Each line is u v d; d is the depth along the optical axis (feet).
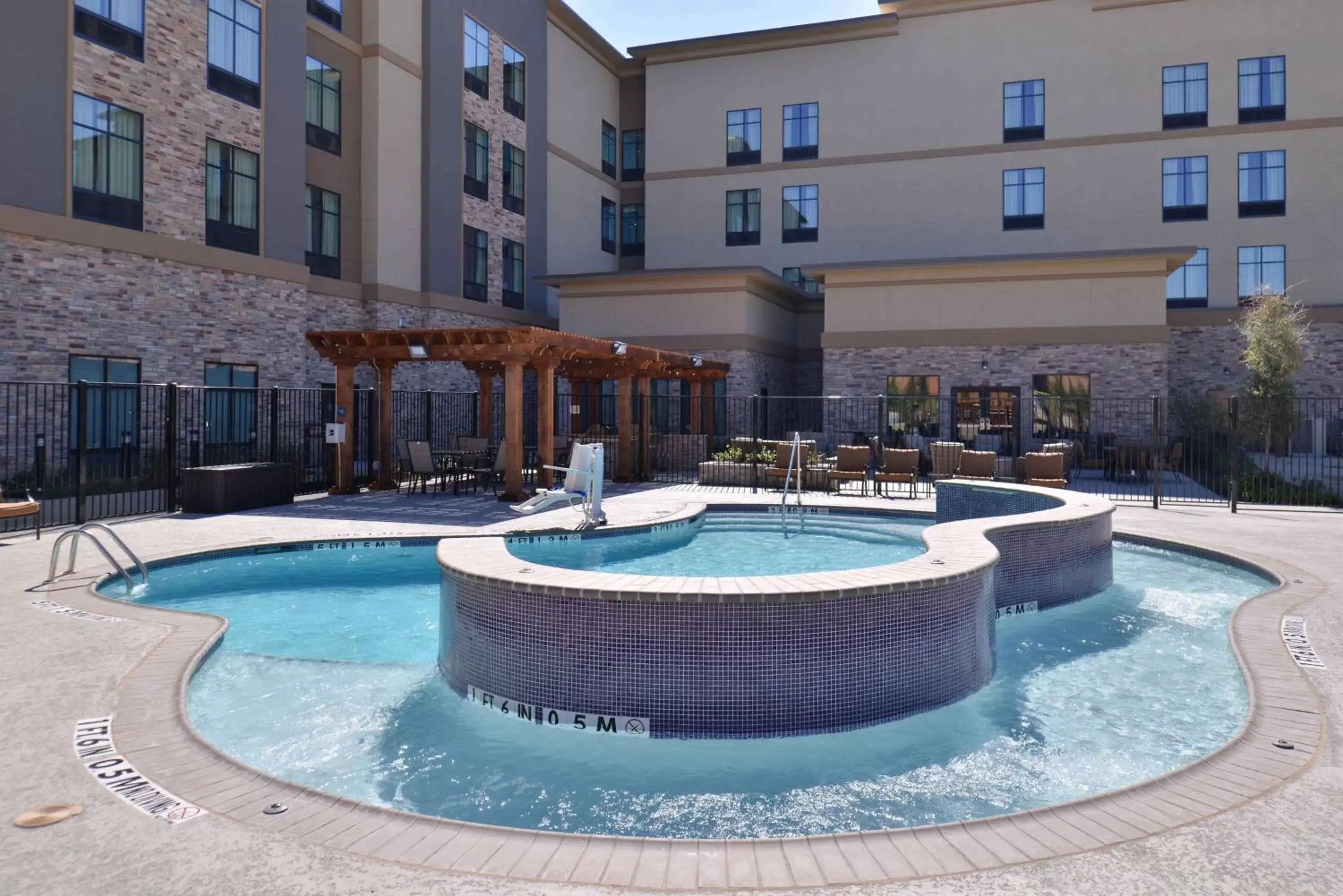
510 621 19.34
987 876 10.64
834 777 16.10
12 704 16.61
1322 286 93.20
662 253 114.52
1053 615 28.27
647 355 62.44
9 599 25.90
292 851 11.21
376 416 61.05
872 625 18.80
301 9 69.41
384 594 30.60
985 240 102.73
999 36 102.12
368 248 77.82
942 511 46.06
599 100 116.98
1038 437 79.71
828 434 82.89
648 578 19.58
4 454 49.52
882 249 106.11
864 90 106.73
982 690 21.04
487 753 17.17
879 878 10.61
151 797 12.74
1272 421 70.18
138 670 18.76
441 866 10.87
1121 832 11.78
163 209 58.59
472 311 88.89
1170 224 97.35
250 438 65.05
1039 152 100.99
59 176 52.42
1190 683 21.43
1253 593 31.17
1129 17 98.32
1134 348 77.15
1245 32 95.25
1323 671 18.83
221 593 30.60
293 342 68.64
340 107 75.61
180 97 59.72
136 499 50.11
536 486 54.03
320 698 20.20
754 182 111.14
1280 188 94.58
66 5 52.65
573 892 10.32
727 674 17.94
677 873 10.73
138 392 51.55
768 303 95.86
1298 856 11.08
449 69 85.66
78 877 10.52
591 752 17.30
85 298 53.83
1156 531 40.83
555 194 106.32
